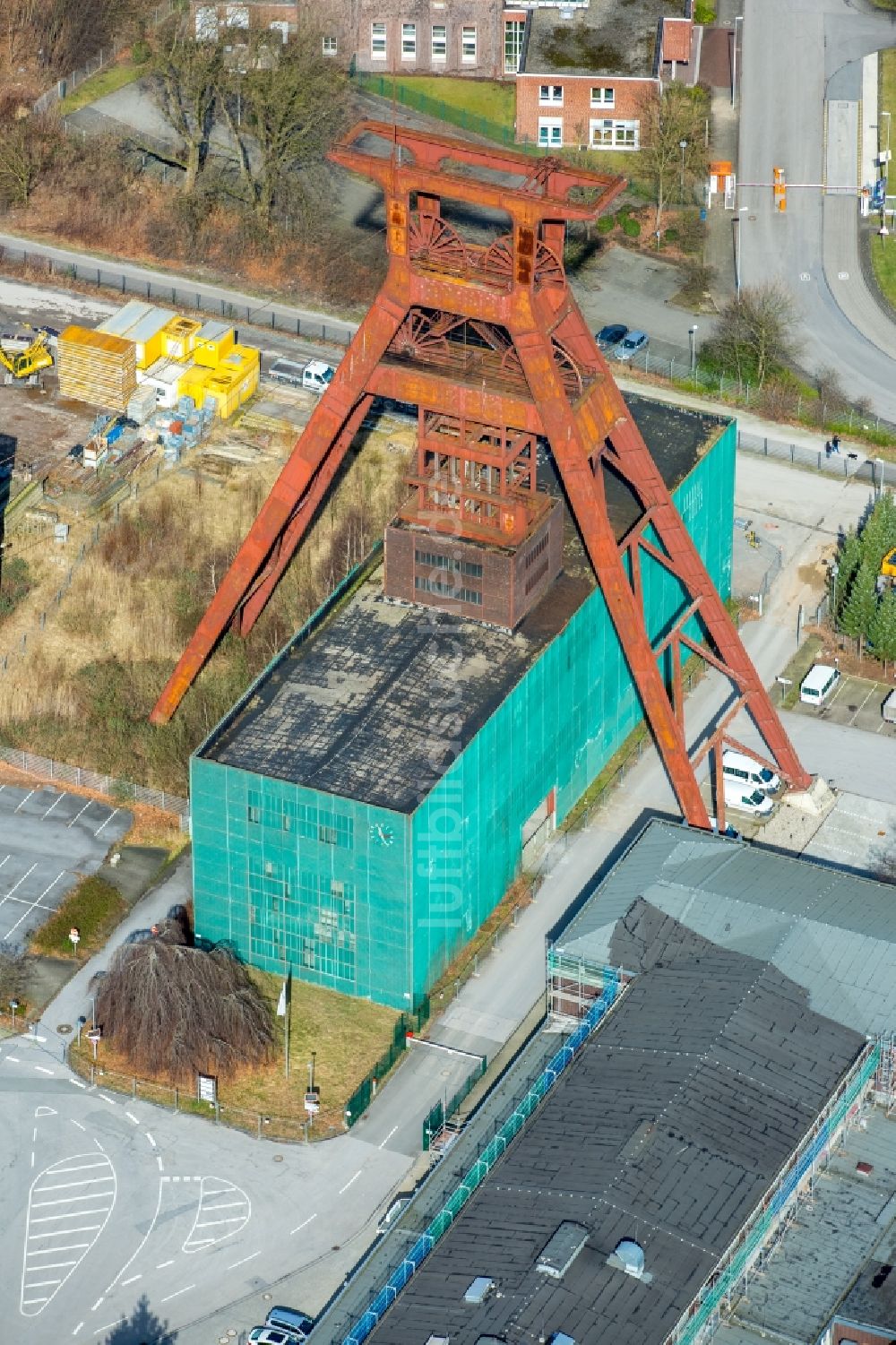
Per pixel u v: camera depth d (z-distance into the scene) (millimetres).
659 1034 155250
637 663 179750
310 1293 150250
